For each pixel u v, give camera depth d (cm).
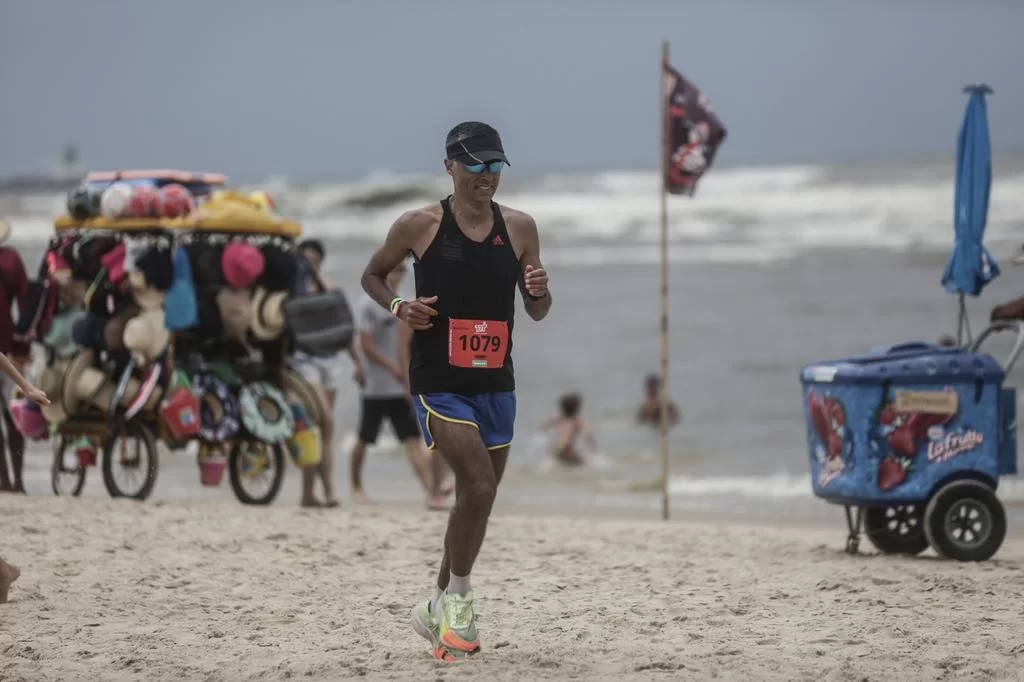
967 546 2886
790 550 3109
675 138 3856
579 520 3709
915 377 2869
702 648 2036
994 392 2903
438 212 1925
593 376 9100
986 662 1930
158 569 2694
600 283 15812
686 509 4316
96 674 1897
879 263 16650
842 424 2917
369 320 4044
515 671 1869
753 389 8256
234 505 3616
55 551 2839
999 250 16750
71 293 3706
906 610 2338
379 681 1825
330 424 3975
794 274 15762
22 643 2080
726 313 12325
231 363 3781
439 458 3978
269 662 1958
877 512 3064
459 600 1942
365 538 3097
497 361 1922
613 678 1836
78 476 3903
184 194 3672
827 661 1948
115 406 3644
